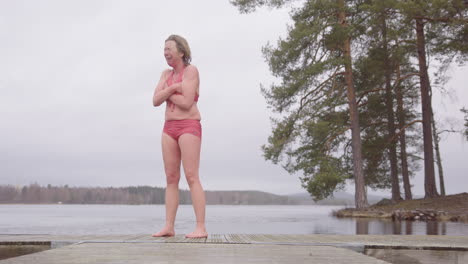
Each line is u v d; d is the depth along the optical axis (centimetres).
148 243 338
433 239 400
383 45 2148
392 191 2345
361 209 1981
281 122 2055
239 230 1038
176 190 454
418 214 1596
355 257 258
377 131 2533
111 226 1346
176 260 241
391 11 1980
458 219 1538
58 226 1353
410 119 2594
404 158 2395
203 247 310
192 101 445
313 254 271
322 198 1948
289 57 1967
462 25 1869
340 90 2070
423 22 2080
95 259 243
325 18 2012
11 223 1616
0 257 339
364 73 2181
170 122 454
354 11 2050
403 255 337
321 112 2062
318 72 1908
